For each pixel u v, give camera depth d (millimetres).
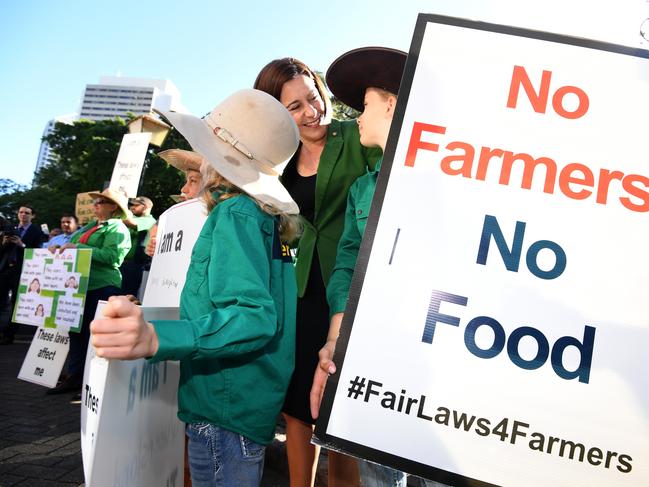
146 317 1308
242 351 1176
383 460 1087
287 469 3055
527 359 1104
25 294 4652
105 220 5117
